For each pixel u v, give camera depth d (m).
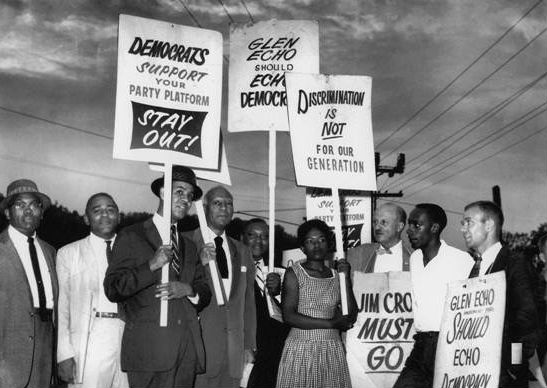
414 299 8.23
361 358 8.79
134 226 7.70
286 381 8.01
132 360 7.33
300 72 9.44
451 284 7.40
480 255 7.55
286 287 8.11
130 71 7.71
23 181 8.52
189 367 7.48
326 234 8.23
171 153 7.74
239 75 9.48
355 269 9.55
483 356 6.96
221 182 8.97
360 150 8.93
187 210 7.92
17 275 7.79
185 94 7.89
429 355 8.00
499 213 7.40
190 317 7.61
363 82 9.02
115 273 7.24
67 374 8.05
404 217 9.45
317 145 8.84
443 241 8.35
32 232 8.21
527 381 7.24
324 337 8.03
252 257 9.35
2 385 7.58
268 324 9.53
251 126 9.38
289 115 8.83
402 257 9.36
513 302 7.02
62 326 8.12
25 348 7.71
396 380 8.34
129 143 7.63
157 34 7.84
